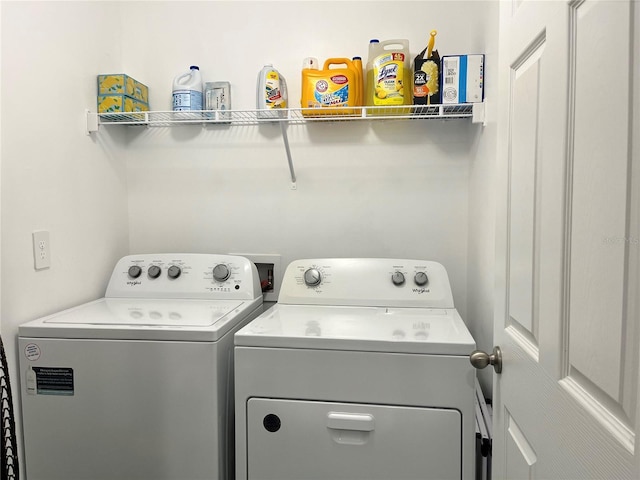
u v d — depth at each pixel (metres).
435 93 1.75
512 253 0.98
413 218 2.03
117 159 2.06
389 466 1.27
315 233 2.09
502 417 1.05
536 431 0.82
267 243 2.11
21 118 1.44
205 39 2.07
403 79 1.79
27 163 1.47
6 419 1.19
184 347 1.34
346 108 1.74
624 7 0.53
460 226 2.00
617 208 0.55
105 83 1.86
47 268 1.57
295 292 1.77
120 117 1.91
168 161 2.14
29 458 1.41
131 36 2.11
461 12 1.95
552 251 0.75
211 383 1.33
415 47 1.97
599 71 0.59
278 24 2.04
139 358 1.36
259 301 1.88
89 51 1.82
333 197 2.07
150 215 2.16
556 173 0.73
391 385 1.26
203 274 1.86
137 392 1.36
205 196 2.13
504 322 1.04
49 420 1.40
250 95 2.06
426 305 1.70
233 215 2.12
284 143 2.04
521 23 0.92
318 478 1.29
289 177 2.09
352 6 2.00
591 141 0.62
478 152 1.78
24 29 1.46
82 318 1.49
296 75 2.03
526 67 0.91
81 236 1.77
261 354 1.31
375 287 1.75
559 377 0.72
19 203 1.44
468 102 1.70
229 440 1.44
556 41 0.73
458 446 1.24
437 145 2.01
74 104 1.72
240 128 2.10
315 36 2.02
